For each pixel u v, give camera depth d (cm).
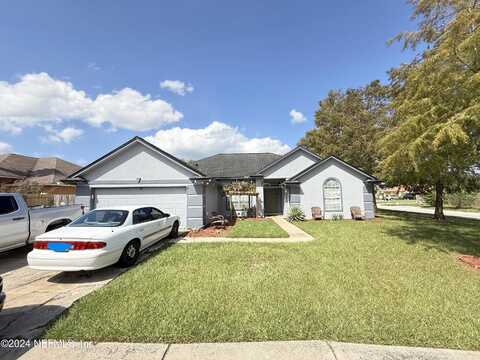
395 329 316
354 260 638
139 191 1209
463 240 892
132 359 267
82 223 634
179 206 1202
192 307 379
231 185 1817
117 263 610
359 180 1634
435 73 686
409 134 741
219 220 1271
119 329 321
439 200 1577
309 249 758
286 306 379
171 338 303
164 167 1209
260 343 292
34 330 329
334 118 2223
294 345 287
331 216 1616
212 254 700
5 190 1464
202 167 2170
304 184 1633
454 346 284
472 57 611
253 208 1859
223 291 439
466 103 656
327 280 492
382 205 3412
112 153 1191
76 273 571
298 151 1886
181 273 538
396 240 897
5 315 371
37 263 510
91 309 374
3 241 635
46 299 429
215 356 271
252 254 699
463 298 407
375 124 2016
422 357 266
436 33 740
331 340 297
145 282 486
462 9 644
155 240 787
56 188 2017
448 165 865
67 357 272
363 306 379
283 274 528
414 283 475
